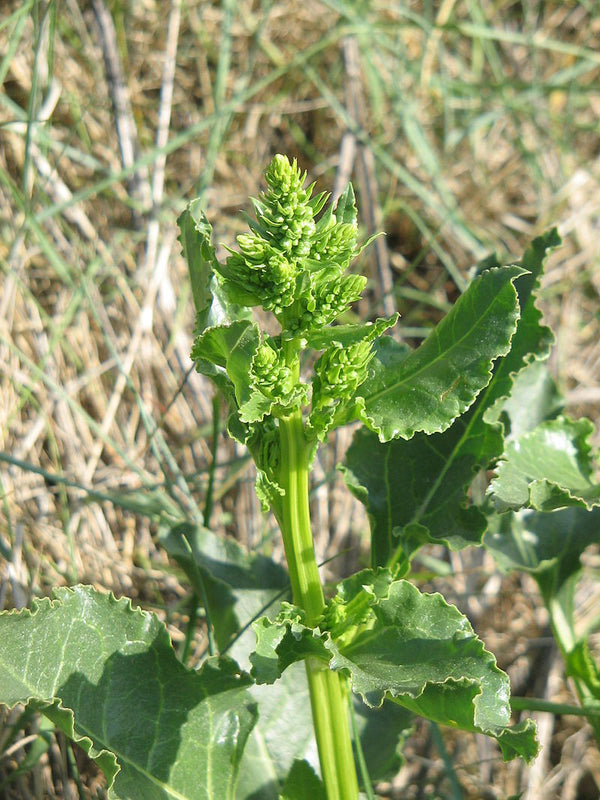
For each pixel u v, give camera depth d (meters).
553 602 0.47
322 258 0.31
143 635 0.38
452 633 0.33
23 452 0.58
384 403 0.34
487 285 0.33
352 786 0.35
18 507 0.56
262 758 0.42
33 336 0.62
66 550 0.56
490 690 0.32
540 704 0.44
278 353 0.32
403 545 0.39
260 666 0.33
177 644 0.55
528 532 0.47
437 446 0.41
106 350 0.65
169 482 0.56
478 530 0.39
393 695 0.31
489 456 0.40
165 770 0.37
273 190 0.31
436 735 0.47
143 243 0.69
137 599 0.57
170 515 0.54
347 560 0.63
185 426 0.64
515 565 0.46
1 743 0.44
